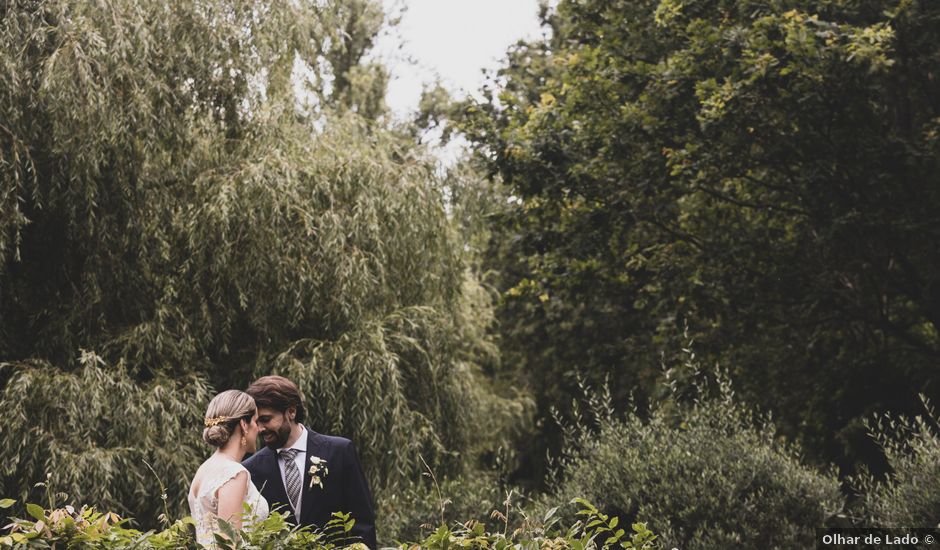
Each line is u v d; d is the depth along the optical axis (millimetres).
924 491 6371
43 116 9258
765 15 11320
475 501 8188
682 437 7273
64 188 9312
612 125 12273
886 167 10875
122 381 8750
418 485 9398
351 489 4539
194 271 9766
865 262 11914
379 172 10656
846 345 12844
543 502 7484
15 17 9148
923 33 10352
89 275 9492
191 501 4105
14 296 9633
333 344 9711
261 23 10977
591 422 18875
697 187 12117
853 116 10938
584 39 14242
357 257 9906
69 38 9094
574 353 16016
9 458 8148
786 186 11883
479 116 13414
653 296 13359
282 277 9562
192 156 10148
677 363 13000
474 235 13523
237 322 10172
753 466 6887
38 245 9695
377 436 9430
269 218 9586
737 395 13258
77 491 7941
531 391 19547
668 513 6766
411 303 10969
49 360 9438
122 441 8656
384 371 9602
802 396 13391
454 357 11227
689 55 11555
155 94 9625
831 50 10180
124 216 9555
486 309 15625
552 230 13367
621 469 7113
